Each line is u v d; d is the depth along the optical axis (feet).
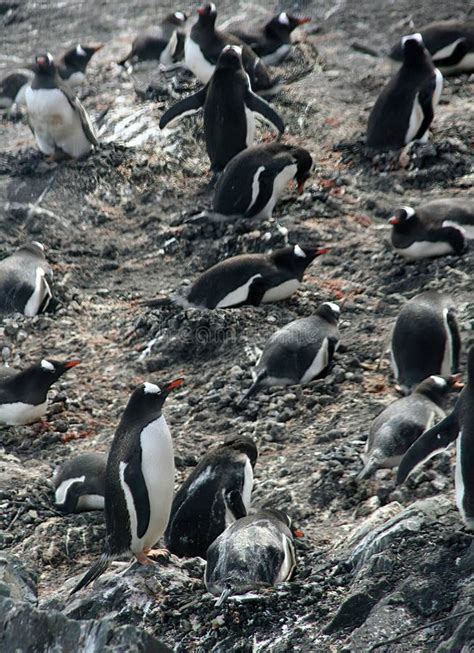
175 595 30.14
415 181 61.36
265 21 87.61
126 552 31.50
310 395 43.75
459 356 42.70
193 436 42.50
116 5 95.96
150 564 31.68
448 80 73.61
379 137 63.98
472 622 25.18
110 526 31.42
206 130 64.13
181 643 28.43
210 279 50.75
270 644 27.55
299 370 44.29
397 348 42.80
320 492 36.83
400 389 42.78
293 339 44.62
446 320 42.37
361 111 70.69
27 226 61.57
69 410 46.19
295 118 70.23
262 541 30.04
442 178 61.16
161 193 64.69
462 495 27.86
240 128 62.85
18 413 44.47
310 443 40.63
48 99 63.26
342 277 53.52
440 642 25.70
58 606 30.78
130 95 76.13
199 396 45.47
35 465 41.81
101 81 78.95
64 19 94.12
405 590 27.32
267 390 44.27
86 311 54.44
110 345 51.11
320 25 86.17
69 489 37.37
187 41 73.20
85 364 49.62
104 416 45.78
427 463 36.68
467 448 27.81
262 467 39.40
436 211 52.06
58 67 77.82
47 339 51.85
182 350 49.19
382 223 58.13
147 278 57.47
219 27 88.17
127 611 29.58
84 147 66.64
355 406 42.50
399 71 63.26
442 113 67.82
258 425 42.32
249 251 56.80
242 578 29.19
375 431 36.96
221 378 46.16
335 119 69.82
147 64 80.07
